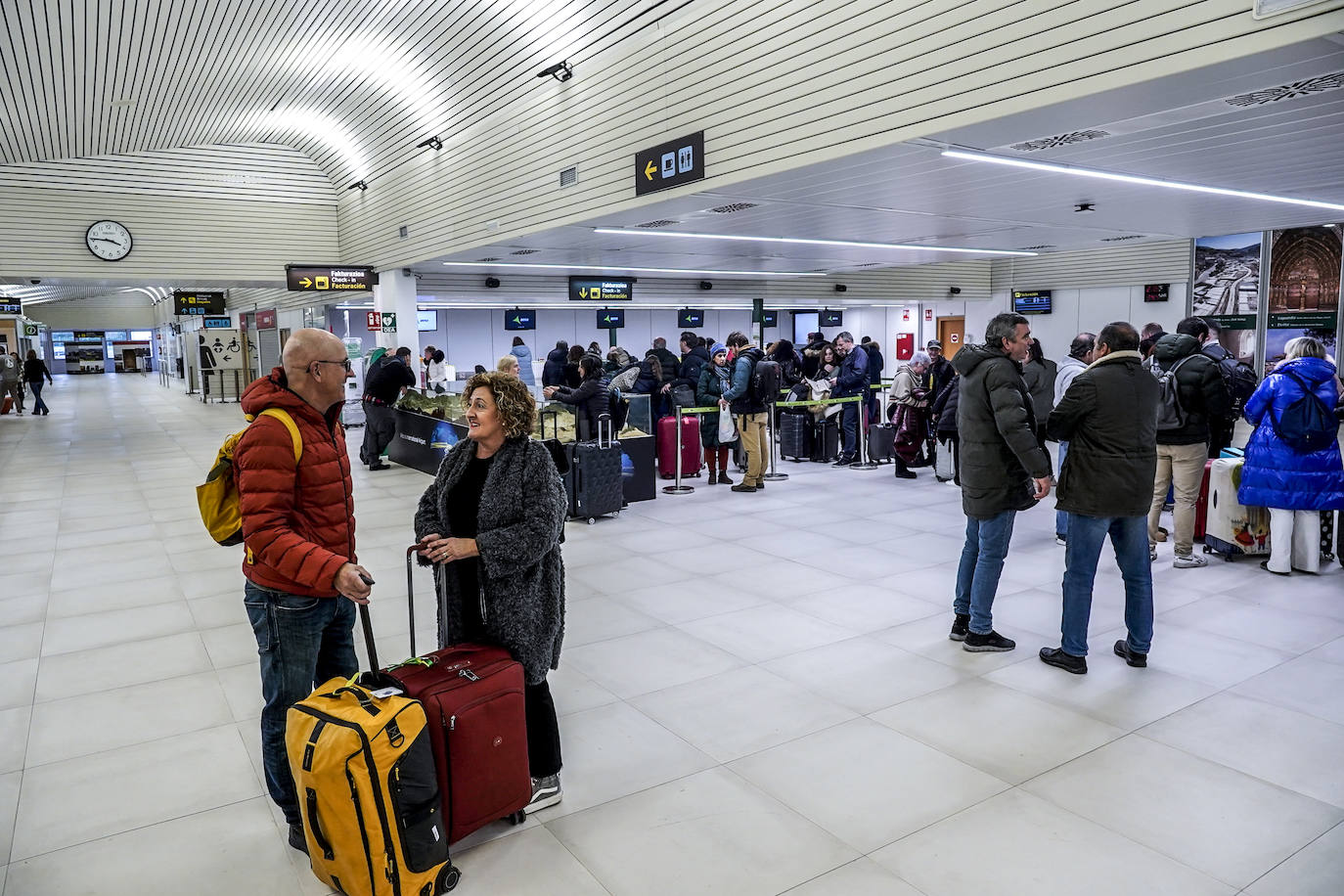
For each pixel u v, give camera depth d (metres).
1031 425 3.86
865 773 3.04
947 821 2.73
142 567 6.03
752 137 6.78
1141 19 4.41
